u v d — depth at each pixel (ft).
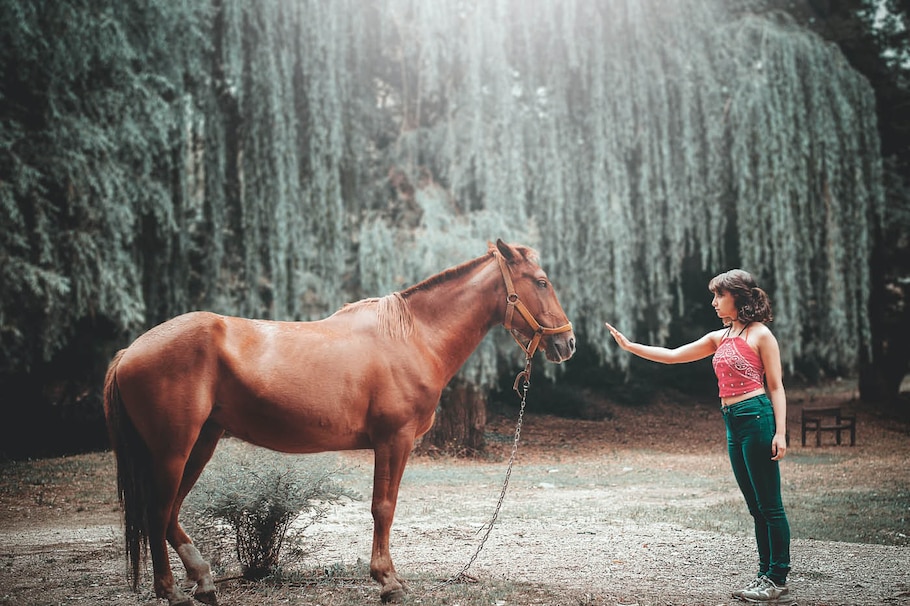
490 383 44.70
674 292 68.69
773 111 50.08
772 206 50.11
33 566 16.92
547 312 14.66
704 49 52.26
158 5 36.91
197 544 15.33
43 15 31.58
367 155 47.52
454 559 17.40
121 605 13.20
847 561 16.83
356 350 13.03
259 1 42.52
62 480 32.55
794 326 50.49
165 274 43.34
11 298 32.45
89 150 33.40
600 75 49.01
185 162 41.60
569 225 49.42
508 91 47.70
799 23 66.69
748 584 14.73
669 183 50.42
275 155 41.88
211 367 11.98
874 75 67.05
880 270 65.77
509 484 34.42
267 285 44.78
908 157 68.80
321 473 16.19
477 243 42.32
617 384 75.15
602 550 18.45
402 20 49.80
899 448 48.52
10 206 29.73
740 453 13.65
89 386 46.98
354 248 45.01
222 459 17.24
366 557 17.65
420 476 36.96
